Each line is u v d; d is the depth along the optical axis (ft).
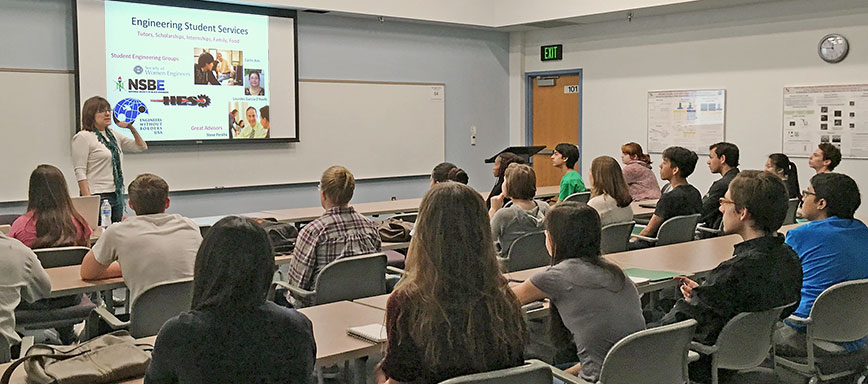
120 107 22.72
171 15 23.54
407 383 5.99
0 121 20.89
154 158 23.63
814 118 24.63
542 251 13.91
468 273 5.90
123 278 10.80
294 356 5.83
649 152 29.17
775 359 9.96
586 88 31.07
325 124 27.53
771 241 8.80
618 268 7.91
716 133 27.12
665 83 28.43
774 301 8.66
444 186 6.10
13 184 21.18
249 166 25.85
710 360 8.82
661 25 28.32
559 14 28.63
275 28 25.82
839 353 9.78
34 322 11.25
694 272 11.45
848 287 9.25
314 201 27.66
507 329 5.99
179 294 10.02
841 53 23.76
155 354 5.58
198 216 24.82
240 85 25.22
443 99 31.01
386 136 29.30
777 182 8.81
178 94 23.93
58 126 21.90
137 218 10.70
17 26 21.03
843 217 10.46
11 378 6.70
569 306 7.69
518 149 26.25
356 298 11.44
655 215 17.11
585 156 31.37
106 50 22.38
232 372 5.58
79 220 12.51
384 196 29.53
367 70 28.50
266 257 5.76
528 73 33.12
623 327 7.61
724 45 26.63
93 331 10.14
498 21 30.81
